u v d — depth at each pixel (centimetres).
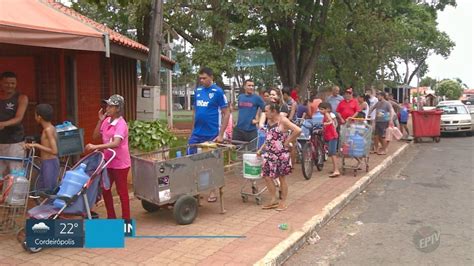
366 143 1102
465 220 754
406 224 736
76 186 574
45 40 612
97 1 956
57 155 645
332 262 579
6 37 575
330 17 1888
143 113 1038
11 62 997
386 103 1459
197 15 1692
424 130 1975
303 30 1775
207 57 1400
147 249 577
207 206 787
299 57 1838
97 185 599
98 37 671
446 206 848
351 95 1286
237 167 829
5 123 666
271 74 4494
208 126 780
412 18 3128
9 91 683
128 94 1312
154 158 748
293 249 605
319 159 1145
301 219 714
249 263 534
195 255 558
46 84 1005
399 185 1049
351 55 2422
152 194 655
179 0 1476
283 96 1147
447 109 2328
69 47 641
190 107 5750
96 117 1139
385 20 2361
